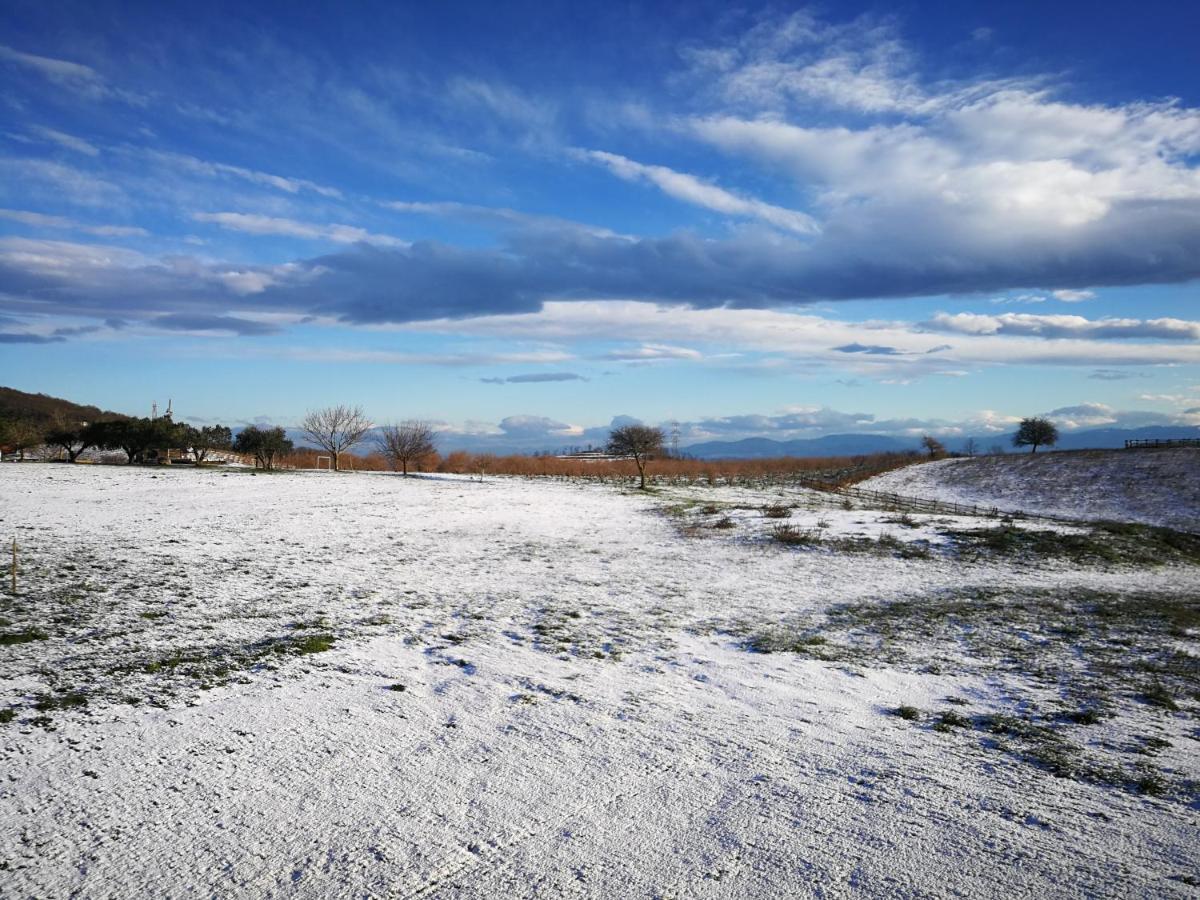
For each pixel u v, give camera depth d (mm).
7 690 7832
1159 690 9359
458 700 8117
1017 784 5953
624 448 52812
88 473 41906
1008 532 26828
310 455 81438
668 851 4770
